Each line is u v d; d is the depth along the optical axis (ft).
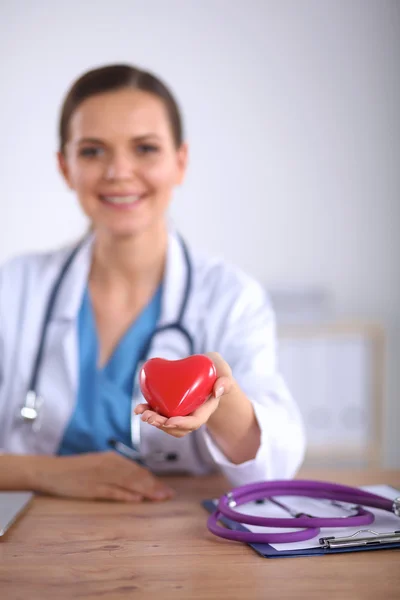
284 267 9.16
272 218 9.14
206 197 9.10
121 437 3.70
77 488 2.70
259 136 9.09
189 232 9.10
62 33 8.87
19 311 4.00
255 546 2.05
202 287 3.92
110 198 3.66
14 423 3.80
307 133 9.14
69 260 4.01
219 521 2.35
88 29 8.89
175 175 3.93
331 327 7.93
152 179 3.65
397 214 9.23
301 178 9.15
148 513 2.48
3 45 8.80
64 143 3.89
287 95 9.10
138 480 2.71
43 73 8.86
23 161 8.91
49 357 3.81
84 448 3.72
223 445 2.81
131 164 3.63
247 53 9.05
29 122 8.88
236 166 9.09
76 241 4.20
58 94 8.89
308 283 9.18
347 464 8.63
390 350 9.21
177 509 2.54
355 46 9.11
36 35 8.84
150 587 1.76
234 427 2.71
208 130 9.07
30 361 3.86
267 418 2.77
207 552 2.03
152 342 3.75
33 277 4.06
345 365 8.05
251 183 9.11
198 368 2.12
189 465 3.58
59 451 3.76
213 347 3.79
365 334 8.02
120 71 3.69
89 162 3.66
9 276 4.12
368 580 1.81
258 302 3.92
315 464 8.61
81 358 3.81
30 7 8.82
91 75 3.70
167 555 2.01
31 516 2.44
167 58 8.98
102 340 3.84
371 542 2.05
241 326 3.78
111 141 3.60
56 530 2.27
